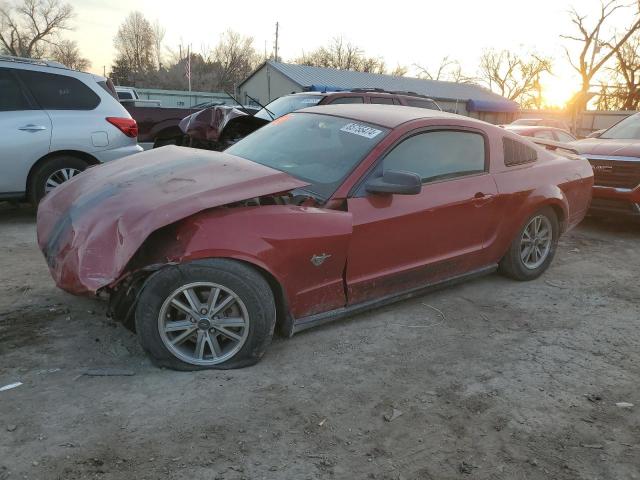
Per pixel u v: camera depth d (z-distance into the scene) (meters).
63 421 2.62
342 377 3.21
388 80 40.66
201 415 2.73
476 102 39.81
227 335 3.15
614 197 7.11
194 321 3.07
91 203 3.24
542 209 5.00
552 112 37.03
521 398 3.10
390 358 3.48
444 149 4.20
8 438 2.47
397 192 3.49
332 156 3.88
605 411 3.02
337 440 2.63
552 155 5.28
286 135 4.35
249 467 2.40
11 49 66.31
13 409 2.68
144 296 2.95
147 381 3.00
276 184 3.25
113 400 2.81
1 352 3.23
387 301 3.96
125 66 77.62
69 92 6.49
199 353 3.12
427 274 4.14
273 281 3.25
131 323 3.16
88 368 3.10
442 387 3.17
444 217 4.06
